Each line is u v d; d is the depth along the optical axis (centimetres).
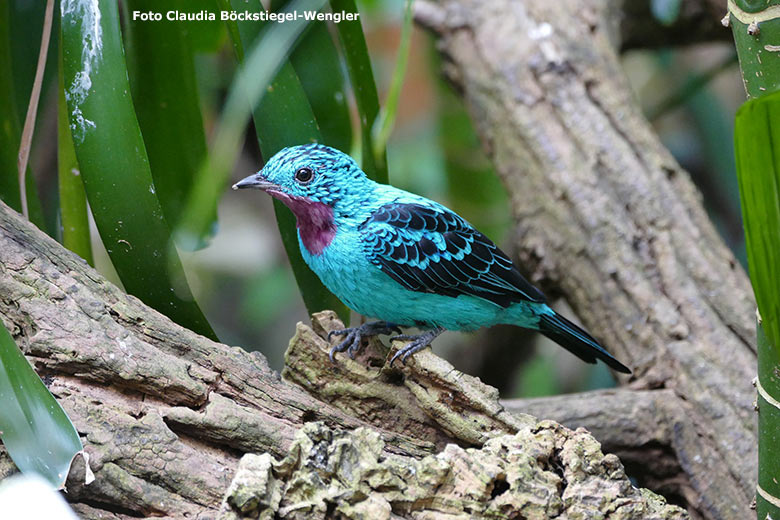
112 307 761
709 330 1127
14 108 912
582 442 741
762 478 686
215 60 1327
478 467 700
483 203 1677
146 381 727
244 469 645
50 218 1045
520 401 1089
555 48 1366
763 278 528
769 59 604
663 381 1120
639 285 1174
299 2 816
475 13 1462
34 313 718
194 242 933
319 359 850
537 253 1265
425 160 1750
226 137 748
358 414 850
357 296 947
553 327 1008
